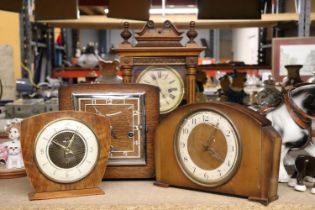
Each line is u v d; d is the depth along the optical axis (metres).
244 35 3.82
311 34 1.84
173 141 0.73
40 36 2.20
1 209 0.64
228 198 0.67
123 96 0.77
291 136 0.73
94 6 2.16
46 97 1.59
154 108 0.78
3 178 0.79
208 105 0.69
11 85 1.48
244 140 0.66
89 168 0.70
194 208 0.64
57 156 0.68
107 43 4.44
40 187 0.68
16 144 0.82
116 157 0.78
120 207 0.64
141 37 0.86
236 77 1.37
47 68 2.26
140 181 0.77
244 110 0.67
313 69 1.29
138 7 1.31
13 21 1.85
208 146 0.69
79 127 0.69
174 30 0.87
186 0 1.85
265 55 2.42
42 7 1.36
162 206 0.65
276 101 0.76
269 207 0.64
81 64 2.32
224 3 1.33
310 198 0.67
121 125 0.78
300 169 0.71
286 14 1.89
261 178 0.65
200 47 0.86
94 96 0.77
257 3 1.34
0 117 1.34
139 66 0.87
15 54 1.87
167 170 0.74
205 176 0.70
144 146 0.78
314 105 0.72
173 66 0.88
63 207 0.64
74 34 3.09
